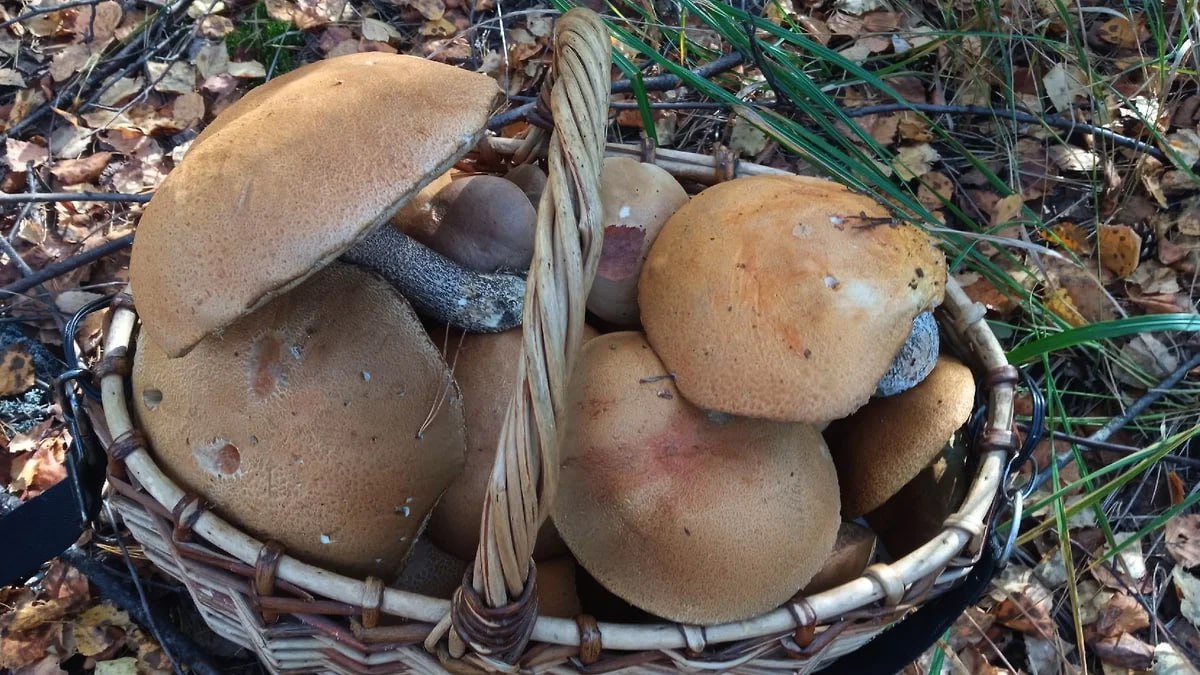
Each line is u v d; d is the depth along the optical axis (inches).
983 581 18.5
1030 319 28.2
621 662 16.8
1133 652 24.1
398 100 16.0
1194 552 25.3
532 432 14.6
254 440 16.9
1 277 26.5
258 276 14.9
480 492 18.8
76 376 18.2
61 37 31.7
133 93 31.1
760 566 17.2
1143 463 22.9
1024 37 28.6
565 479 17.9
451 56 33.2
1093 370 27.7
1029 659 24.1
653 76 31.8
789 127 26.4
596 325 21.2
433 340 20.0
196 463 17.0
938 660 23.0
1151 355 27.5
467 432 19.1
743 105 26.1
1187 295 28.7
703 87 26.0
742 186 19.2
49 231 27.7
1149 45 32.0
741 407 16.8
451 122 16.0
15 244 27.2
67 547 19.6
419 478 17.6
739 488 17.4
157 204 15.7
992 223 29.1
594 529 17.7
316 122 15.6
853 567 19.6
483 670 16.1
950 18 32.1
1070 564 23.4
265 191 15.0
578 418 17.9
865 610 17.7
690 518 17.2
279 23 32.7
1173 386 27.1
